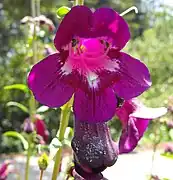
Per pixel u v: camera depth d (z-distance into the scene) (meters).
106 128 0.11
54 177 0.13
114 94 0.11
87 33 0.11
